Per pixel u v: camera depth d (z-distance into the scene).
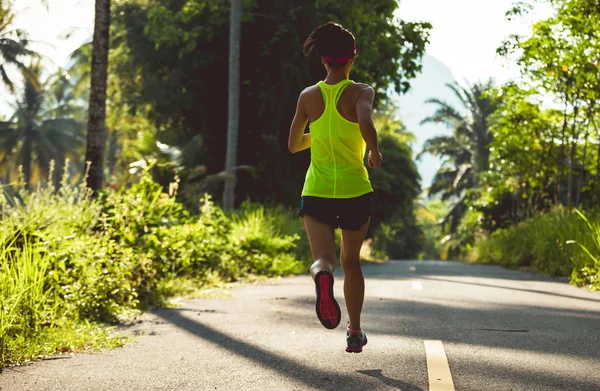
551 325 6.37
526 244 17.69
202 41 24.67
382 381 4.22
